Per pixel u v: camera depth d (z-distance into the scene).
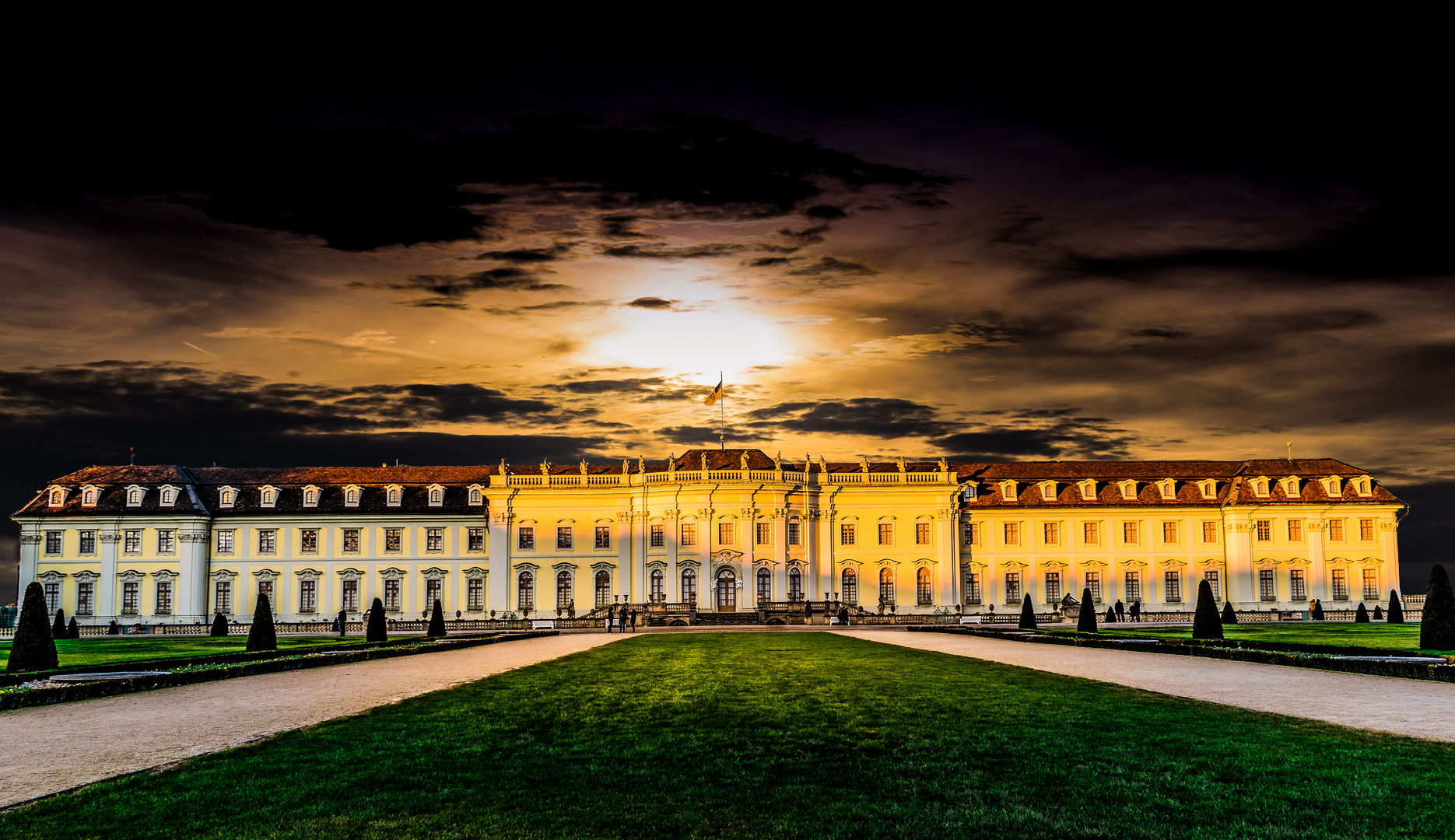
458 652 56.12
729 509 103.62
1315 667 42.03
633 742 26.47
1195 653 49.59
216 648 63.66
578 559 107.56
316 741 26.44
